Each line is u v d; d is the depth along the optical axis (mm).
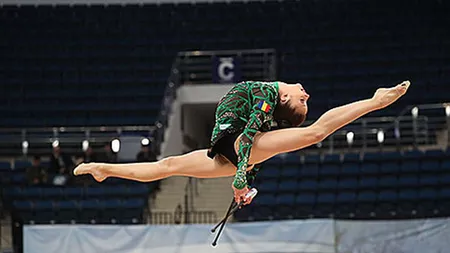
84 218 21938
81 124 27250
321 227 14938
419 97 27125
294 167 23953
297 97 5836
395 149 25703
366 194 22578
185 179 24000
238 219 21469
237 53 27500
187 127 27516
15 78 29609
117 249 15336
